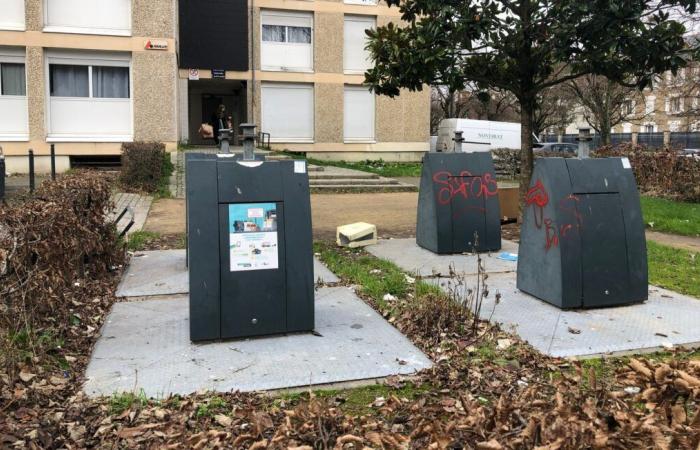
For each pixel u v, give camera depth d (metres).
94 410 3.50
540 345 4.59
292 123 25.11
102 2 18.03
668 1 8.43
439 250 7.80
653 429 2.28
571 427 2.29
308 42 25.09
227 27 24.28
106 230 6.59
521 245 6.02
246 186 4.63
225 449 2.94
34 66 17.64
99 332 4.80
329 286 6.32
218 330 4.55
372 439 2.66
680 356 4.38
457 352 4.41
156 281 6.32
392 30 8.78
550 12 8.49
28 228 4.51
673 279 6.71
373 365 4.17
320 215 12.06
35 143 17.88
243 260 4.60
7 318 4.14
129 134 18.70
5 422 3.25
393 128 26.11
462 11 8.28
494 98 44.50
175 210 12.15
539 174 5.72
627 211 5.63
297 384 3.87
